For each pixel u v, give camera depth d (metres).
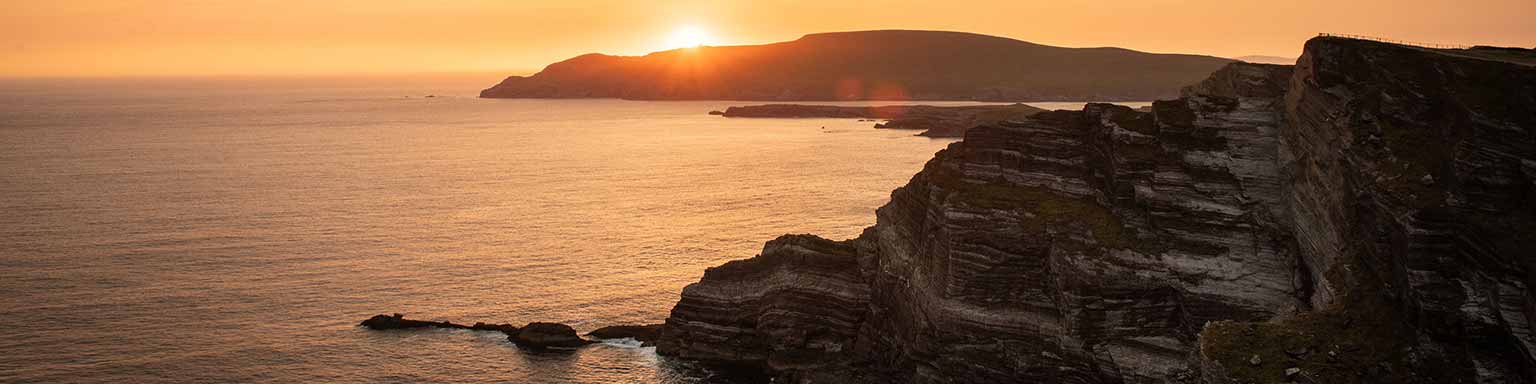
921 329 67.44
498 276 103.88
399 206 150.75
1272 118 63.91
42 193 162.25
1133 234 62.81
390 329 85.31
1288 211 60.59
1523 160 47.84
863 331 75.50
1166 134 64.38
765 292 78.25
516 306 92.94
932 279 68.31
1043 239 64.75
